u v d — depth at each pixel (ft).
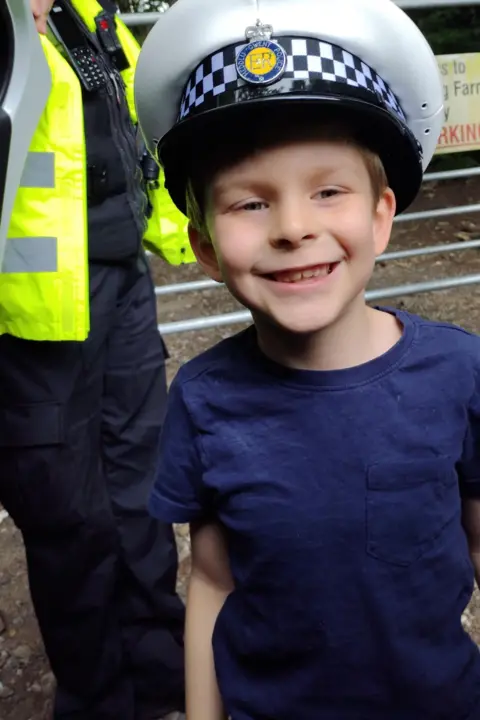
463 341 2.96
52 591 4.95
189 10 2.65
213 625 3.47
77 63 4.69
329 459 2.83
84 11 5.15
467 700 3.09
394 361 2.87
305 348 2.81
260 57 2.43
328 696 3.01
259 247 2.57
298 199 2.51
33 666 6.64
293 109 2.44
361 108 2.46
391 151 2.76
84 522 4.78
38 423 4.46
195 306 14.07
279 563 2.89
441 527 2.89
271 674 3.11
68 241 4.21
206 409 3.01
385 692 2.96
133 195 5.00
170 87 2.80
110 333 5.20
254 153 2.49
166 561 5.61
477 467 3.03
